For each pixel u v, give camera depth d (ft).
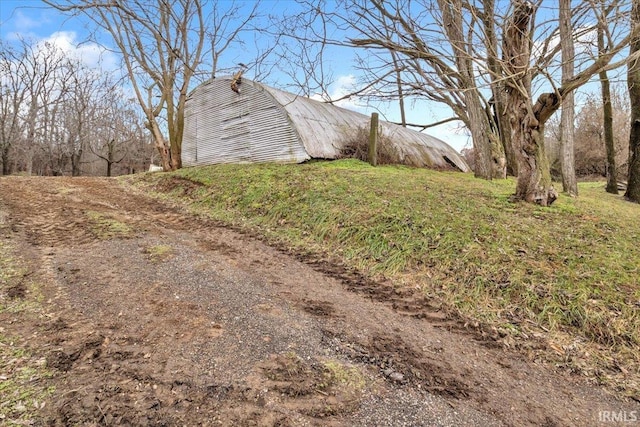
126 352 8.40
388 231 17.53
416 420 6.94
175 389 7.24
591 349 10.12
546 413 7.56
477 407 7.52
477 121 37.04
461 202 21.48
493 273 13.65
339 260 16.44
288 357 8.71
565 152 30.50
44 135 90.63
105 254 15.07
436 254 15.33
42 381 7.12
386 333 10.44
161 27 42.88
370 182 25.72
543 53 19.61
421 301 12.74
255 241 18.79
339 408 7.09
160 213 24.17
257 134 40.45
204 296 11.80
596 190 43.60
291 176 28.27
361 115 53.01
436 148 58.65
